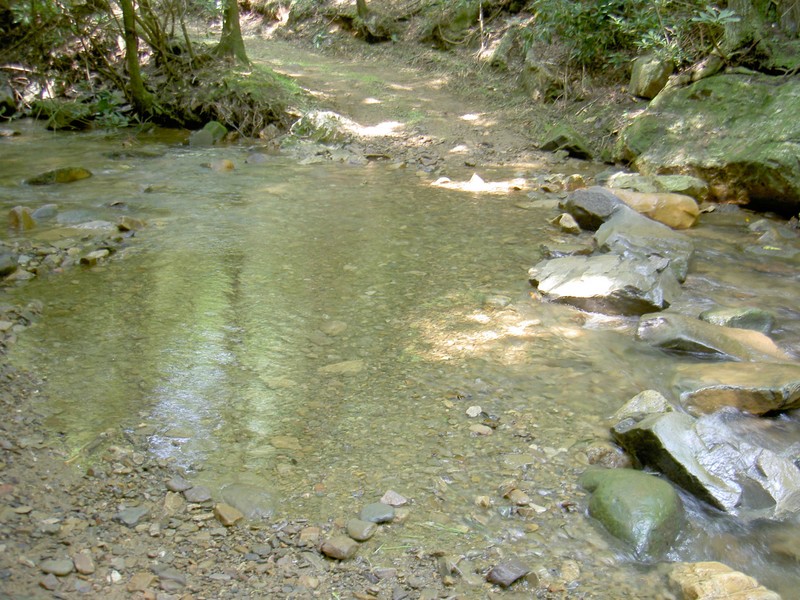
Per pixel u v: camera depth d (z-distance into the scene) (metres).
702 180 8.02
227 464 3.38
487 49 13.62
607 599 2.69
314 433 3.63
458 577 2.76
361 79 13.36
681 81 9.23
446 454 3.48
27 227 6.51
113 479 3.22
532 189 8.25
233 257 5.95
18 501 3.03
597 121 10.38
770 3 8.79
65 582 2.63
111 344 4.45
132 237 6.39
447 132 10.80
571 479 3.35
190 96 11.76
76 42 13.10
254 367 4.24
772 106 7.93
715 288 5.64
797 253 6.34
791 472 3.40
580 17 10.85
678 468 3.34
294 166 9.38
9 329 4.53
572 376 4.26
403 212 7.29
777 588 2.84
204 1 12.64
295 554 2.85
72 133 11.41
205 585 2.67
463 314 5.02
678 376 4.22
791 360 4.52
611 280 5.23
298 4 17.67
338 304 5.12
